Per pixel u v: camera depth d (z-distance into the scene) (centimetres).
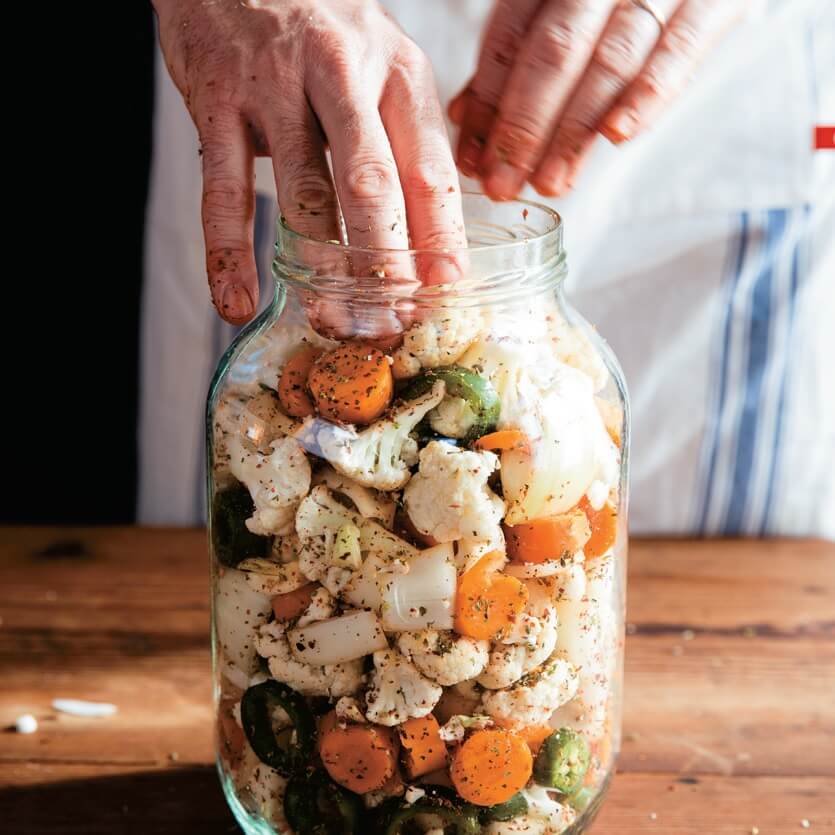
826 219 122
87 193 119
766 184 119
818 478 132
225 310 68
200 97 69
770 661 97
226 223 69
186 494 131
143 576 108
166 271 121
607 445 69
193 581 108
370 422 63
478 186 77
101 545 113
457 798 66
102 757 86
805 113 117
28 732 88
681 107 116
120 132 117
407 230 67
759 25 113
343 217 66
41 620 101
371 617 63
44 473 134
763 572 111
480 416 63
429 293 63
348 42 68
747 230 121
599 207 118
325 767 67
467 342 65
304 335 68
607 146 114
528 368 65
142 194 119
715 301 124
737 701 92
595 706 70
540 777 67
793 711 91
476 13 107
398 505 64
